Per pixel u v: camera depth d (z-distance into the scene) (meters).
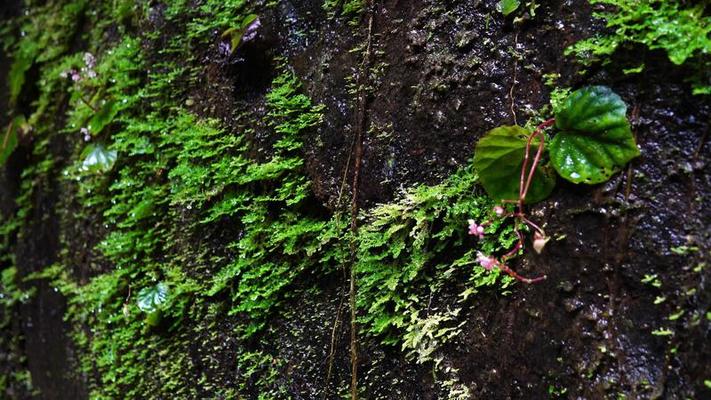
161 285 1.29
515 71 1.01
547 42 0.99
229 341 1.23
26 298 1.76
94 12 1.51
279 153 1.17
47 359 1.69
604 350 0.95
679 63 0.91
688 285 0.92
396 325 1.08
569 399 0.97
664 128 0.94
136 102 1.35
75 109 1.51
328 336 1.13
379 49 1.09
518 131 0.98
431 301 1.06
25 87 1.77
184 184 1.26
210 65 1.25
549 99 0.99
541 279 0.98
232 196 1.21
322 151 1.14
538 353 0.99
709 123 0.92
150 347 1.32
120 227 1.35
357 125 1.11
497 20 1.02
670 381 0.93
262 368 1.19
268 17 1.18
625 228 0.95
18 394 1.83
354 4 1.11
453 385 1.05
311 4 1.15
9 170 1.80
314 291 1.15
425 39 1.06
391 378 1.09
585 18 0.97
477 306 1.03
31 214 1.73
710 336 0.91
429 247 1.06
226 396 1.23
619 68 0.95
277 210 1.17
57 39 1.63
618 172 0.95
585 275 0.97
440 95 1.05
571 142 0.96
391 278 1.07
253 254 1.19
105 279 1.38
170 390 1.30
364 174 1.10
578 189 0.97
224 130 1.22
